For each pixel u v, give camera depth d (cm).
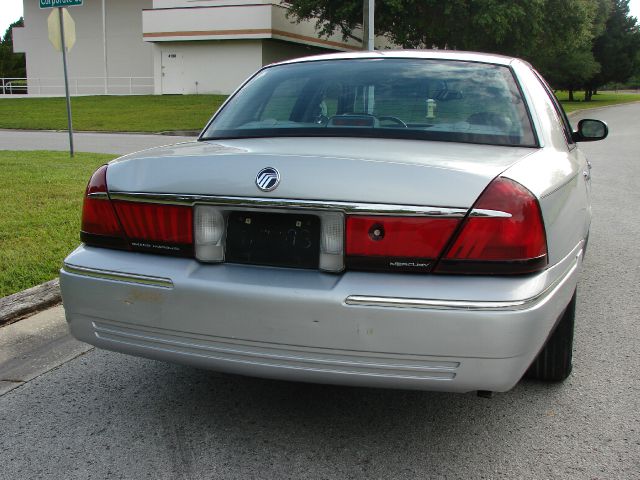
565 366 347
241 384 360
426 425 313
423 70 346
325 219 252
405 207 241
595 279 562
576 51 5516
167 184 274
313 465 279
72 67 3769
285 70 377
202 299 261
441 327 236
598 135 498
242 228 266
